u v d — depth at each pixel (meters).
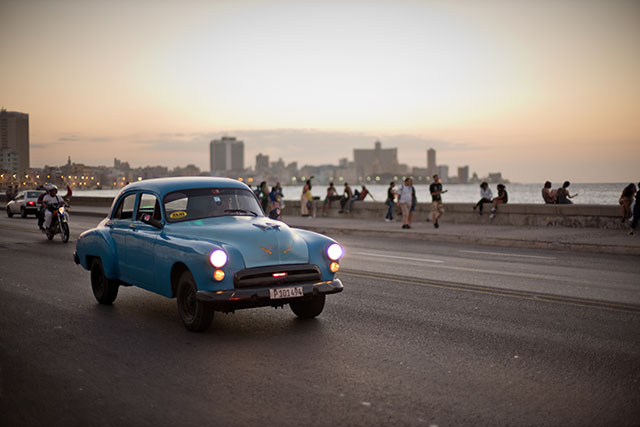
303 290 6.60
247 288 6.38
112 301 8.46
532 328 6.94
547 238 16.78
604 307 8.12
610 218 19.28
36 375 5.31
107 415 4.38
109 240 8.13
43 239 18.48
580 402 4.61
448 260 13.41
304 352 5.98
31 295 9.18
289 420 4.26
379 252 15.14
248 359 5.76
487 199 22.61
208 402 4.62
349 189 27.95
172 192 7.54
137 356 5.88
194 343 6.35
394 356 5.84
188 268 6.68
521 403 4.59
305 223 24.22
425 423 4.20
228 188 7.87
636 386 4.96
